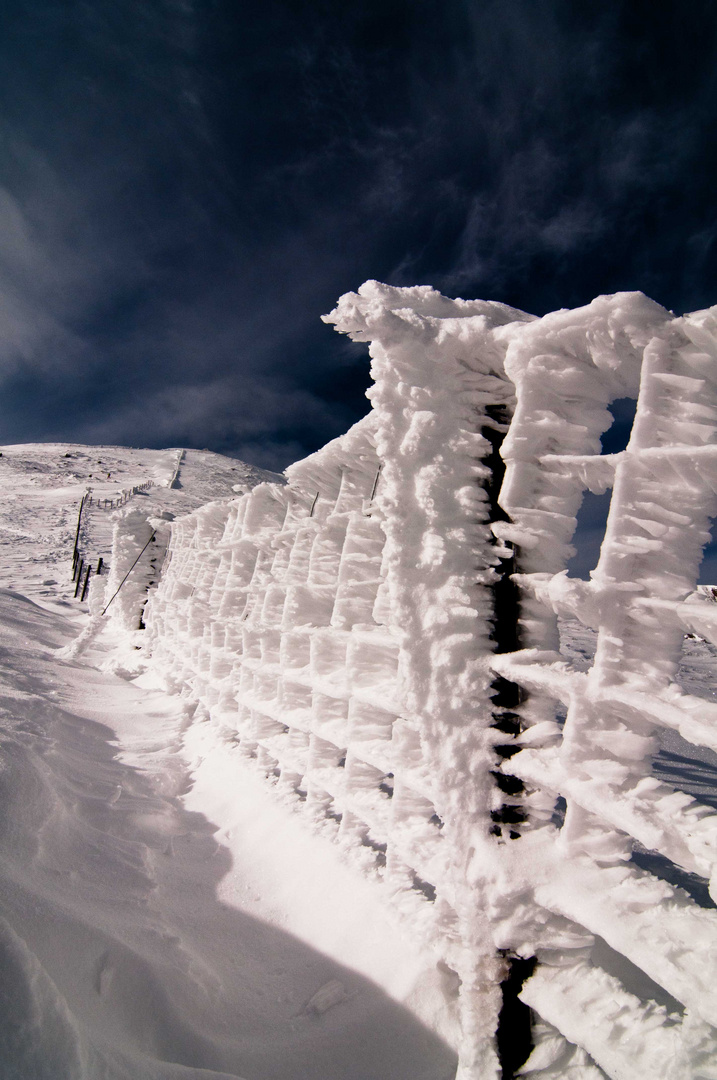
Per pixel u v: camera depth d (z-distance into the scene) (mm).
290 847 2646
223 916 2268
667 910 1151
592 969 1348
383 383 1769
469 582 1608
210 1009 1704
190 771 4035
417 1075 1524
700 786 3564
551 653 1491
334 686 2621
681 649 1204
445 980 1757
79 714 4836
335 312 1681
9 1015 1033
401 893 2055
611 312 1235
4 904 1479
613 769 1232
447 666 1589
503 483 1551
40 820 2215
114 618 13320
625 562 1252
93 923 1663
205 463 101250
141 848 2615
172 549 8500
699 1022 1036
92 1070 1109
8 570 24844
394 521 1722
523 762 1466
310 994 1850
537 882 1352
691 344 1193
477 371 1708
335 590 3104
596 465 1347
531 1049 1415
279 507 4762
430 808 2094
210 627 5332
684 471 1157
